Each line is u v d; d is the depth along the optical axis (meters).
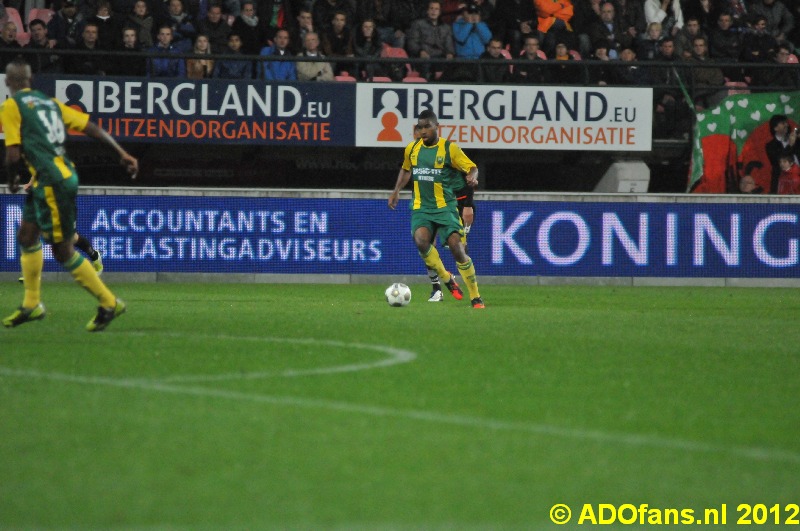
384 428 13.55
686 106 49.75
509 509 10.30
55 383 16.58
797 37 58.28
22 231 22.83
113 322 25.98
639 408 15.19
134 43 46.81
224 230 47.16
